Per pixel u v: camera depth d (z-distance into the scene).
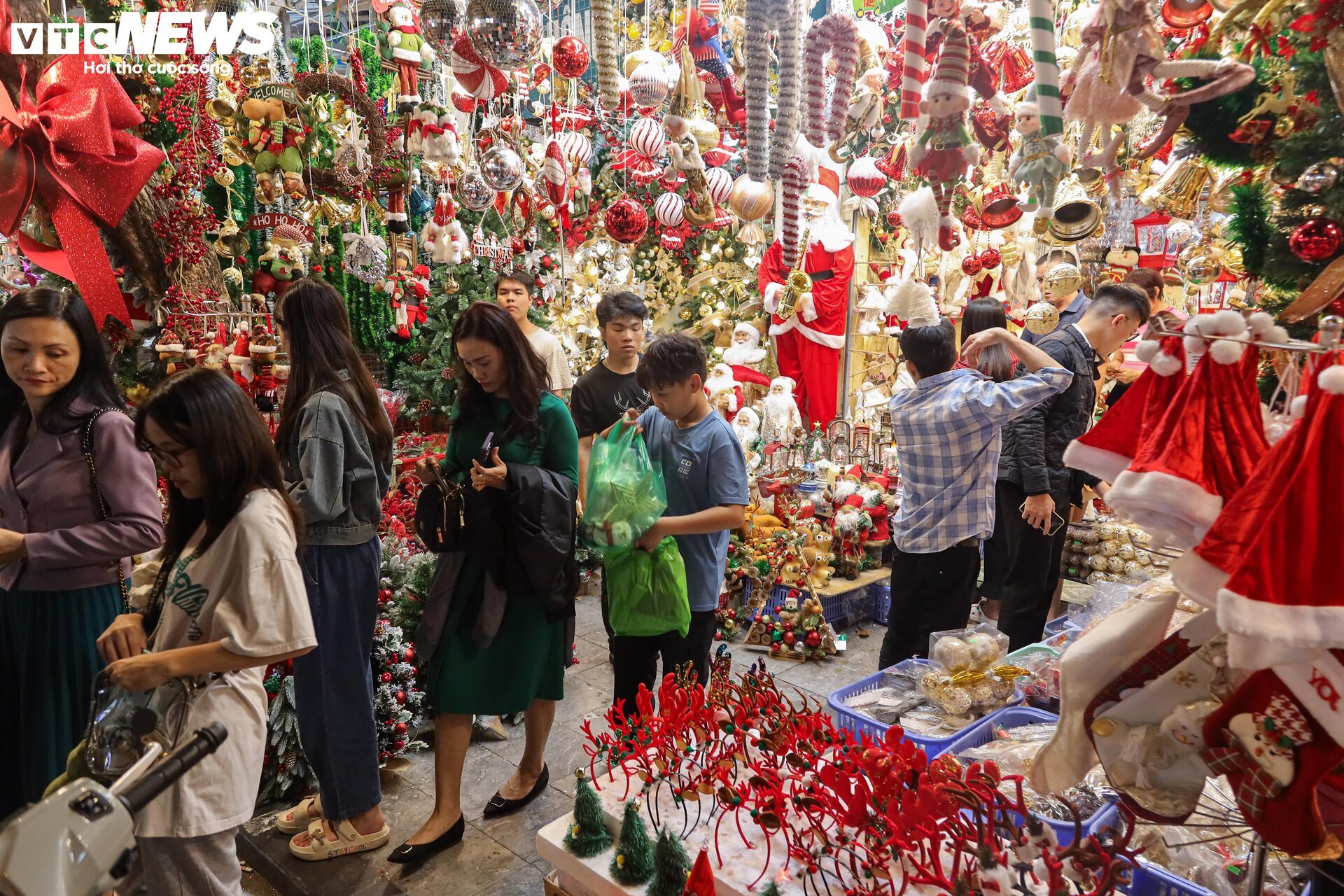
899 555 3.06
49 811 0.96
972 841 1.40
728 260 6.60
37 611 2.19
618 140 4.14
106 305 3.03
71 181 2.85
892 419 2.99
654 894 1.72
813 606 4.23
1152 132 2.08
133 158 2.96
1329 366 0.97
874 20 2.95
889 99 2.75
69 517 2.18
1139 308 3.14
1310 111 1.28
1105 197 2.36
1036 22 1.27
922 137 1.54
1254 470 1.00
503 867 2.58
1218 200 1.70
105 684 1.65
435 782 2.90
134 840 1.01
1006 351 3.30
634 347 3.48
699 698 1.95
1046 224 1.53
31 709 2.19
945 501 2.88
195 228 3.40
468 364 2.54
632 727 2.06
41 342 2.11
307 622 1.78
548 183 3.80
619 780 2.13
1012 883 1.33
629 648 2.67
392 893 2.46
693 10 2.45
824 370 5.77
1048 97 1.29
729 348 6.24
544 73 3.70
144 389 3.44
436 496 2.50
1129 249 4.07
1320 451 0.94
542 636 2.65
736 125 2.61
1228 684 1.14
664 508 2.46
